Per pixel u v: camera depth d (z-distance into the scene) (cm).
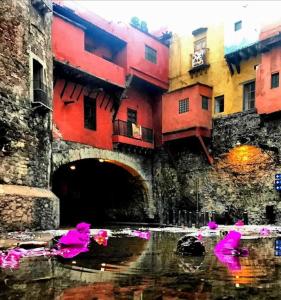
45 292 377
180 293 373
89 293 372
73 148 2138
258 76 2184
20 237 1029
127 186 2733
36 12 1598
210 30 2566
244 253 744
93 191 2919
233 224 2239
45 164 1599
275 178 2061
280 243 1009
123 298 352
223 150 2358
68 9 2056
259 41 2156
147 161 2684
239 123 2298
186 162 2520
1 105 1305
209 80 2538
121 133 2448
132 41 2512
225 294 367
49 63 1744
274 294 367
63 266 553
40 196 1427
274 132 2102
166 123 2584
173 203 2555
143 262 596
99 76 2223
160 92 2752
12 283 423
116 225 2269
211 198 2366
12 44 1393
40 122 1567
